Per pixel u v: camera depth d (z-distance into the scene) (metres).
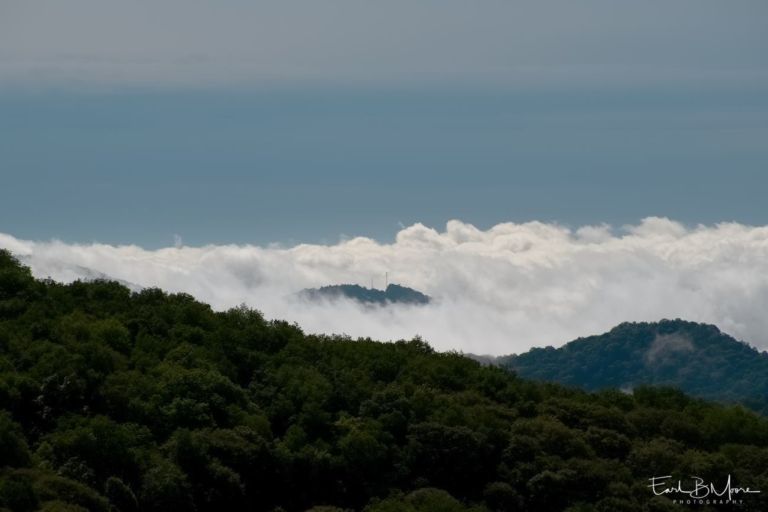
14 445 186.75
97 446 194.88
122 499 185.62
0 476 177.25
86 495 177.75
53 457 191.75
